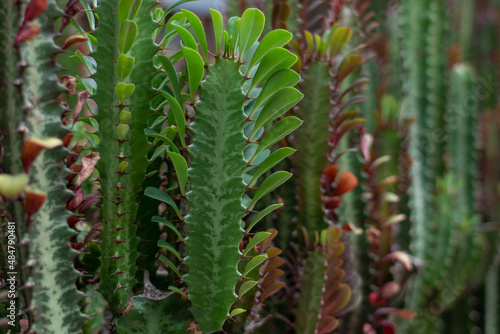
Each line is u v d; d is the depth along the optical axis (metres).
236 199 0.61
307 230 0.76
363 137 0.88
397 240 1.01
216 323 0.63
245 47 0.60
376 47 1.56
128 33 0.59
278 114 0.61
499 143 1.77
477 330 1.52
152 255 0.69
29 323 0.59
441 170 1.36
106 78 0.61
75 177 0.64
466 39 1.97
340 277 0.71
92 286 0.67
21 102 0.57
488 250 1.45
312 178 0.74
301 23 0.79
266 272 0.67
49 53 0.57
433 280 1.16
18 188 0.51
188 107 0.74
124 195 0.63
